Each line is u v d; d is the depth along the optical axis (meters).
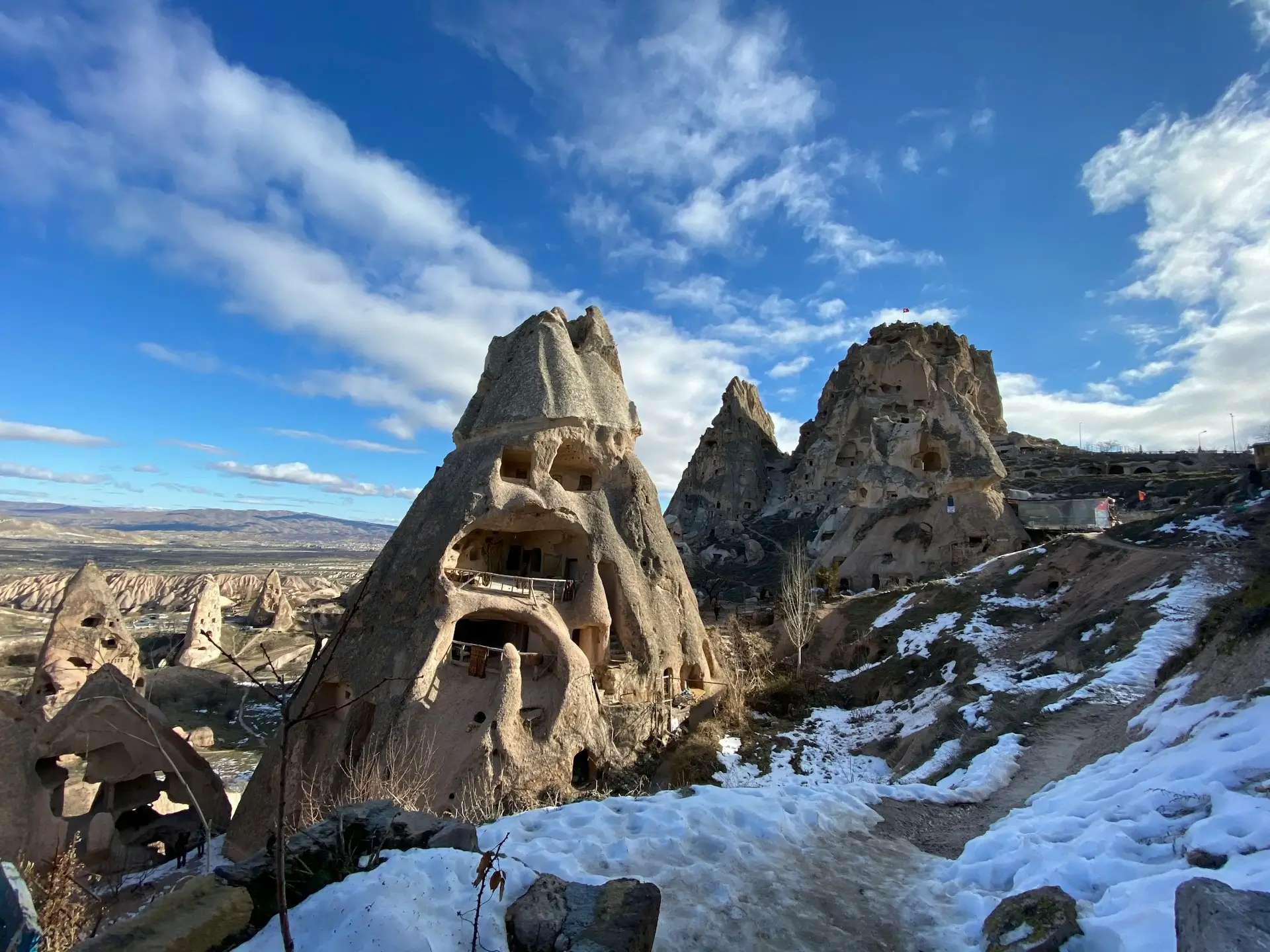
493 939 6.63
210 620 69.69
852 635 41.44
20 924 4.79
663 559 34.62
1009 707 24.05
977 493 50.72
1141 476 69.00
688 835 9.93
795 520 86.50
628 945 6.41
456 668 27.06
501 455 32.09
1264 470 38.50
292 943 6.00
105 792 27.41
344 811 8.73
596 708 27.28
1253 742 10.04
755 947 7.64
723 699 33.34
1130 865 8.04
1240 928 5.07
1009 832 10.45
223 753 42.56
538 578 30.89
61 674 37.03
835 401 97.19
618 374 39.03
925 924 8.34
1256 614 15.52
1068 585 35.25
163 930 6.59
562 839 9.51
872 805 13.07
